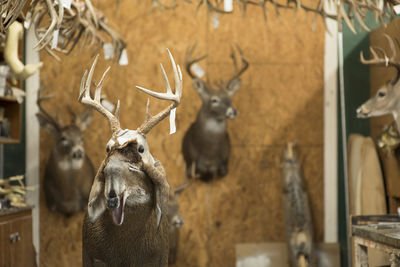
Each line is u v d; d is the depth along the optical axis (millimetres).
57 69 4707
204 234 4859
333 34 5004
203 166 4723
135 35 4863
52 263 4641
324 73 5008
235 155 4918
